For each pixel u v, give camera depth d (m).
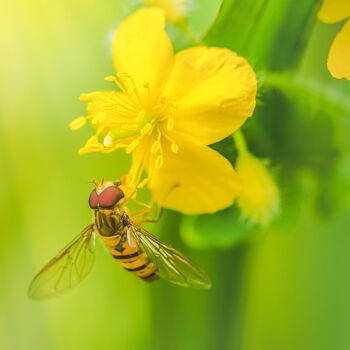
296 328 0.21
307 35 0.18
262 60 0.18
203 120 0.18
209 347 0.21
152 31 0.19
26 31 0.20
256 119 0.19
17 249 0.21
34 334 0.21
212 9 0.19
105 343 0.21
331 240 0.21
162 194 0.19
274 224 0.19
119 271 0.21
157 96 0.19
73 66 0.20
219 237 0.19
